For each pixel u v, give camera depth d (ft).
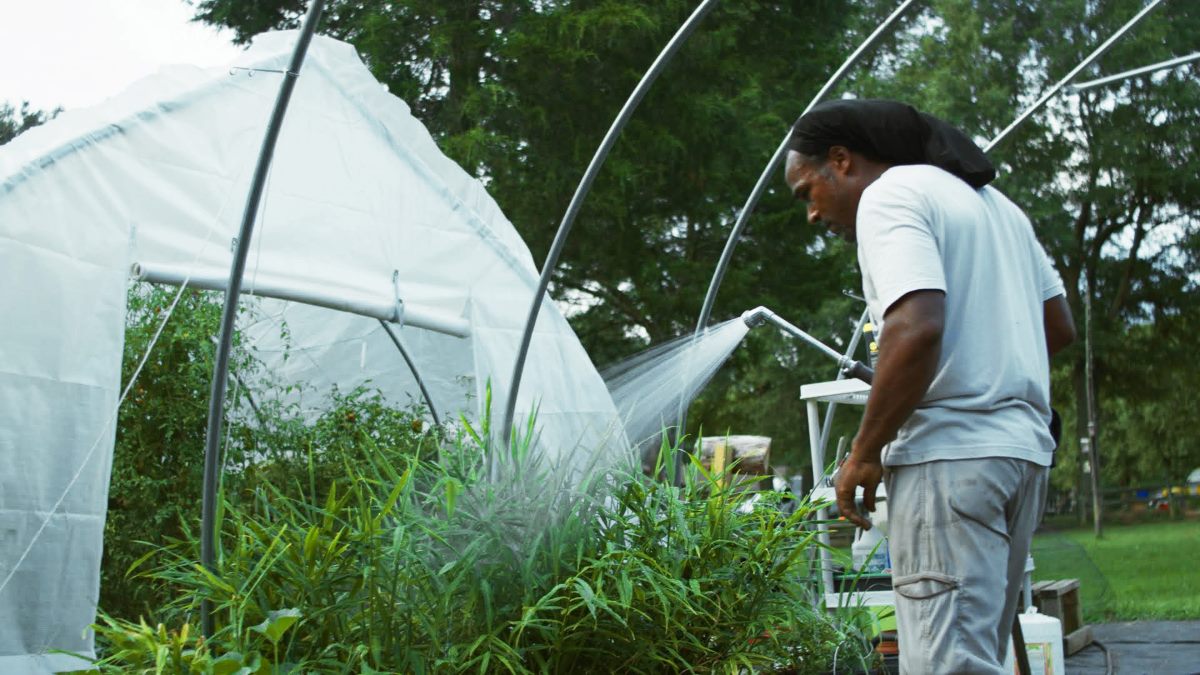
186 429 14.64
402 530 7.67
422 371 20.88
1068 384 89.92
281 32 16.12
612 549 7.86
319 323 20.61
